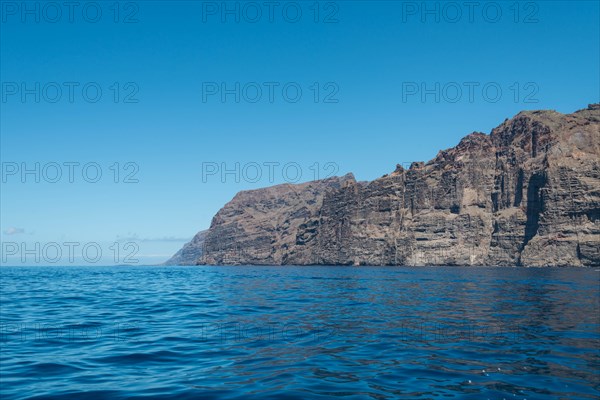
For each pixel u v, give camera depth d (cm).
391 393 1480
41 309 4081
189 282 9075
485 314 3341
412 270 16525
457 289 6162
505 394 1458
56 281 9875
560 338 2355
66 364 1939
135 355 2088
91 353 2145
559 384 1553
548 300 4412
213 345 2283
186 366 1873
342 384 1580
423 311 3575
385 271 15525
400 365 1820
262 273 15125
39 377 1747
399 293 5506
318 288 6694
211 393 1510
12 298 5306
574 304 4019
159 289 6825
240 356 2025
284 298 4962
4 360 2017
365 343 2270
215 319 3244
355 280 9162
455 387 1534
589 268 17675
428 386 1547
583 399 1407
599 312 3419
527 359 1895
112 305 4400
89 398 1489
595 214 18725
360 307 3925
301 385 1573
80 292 6278
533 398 1419
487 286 6812
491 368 1761
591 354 1978
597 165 19388
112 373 1791
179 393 1517
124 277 12219
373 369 1767
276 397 1453
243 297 5141
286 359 1952
